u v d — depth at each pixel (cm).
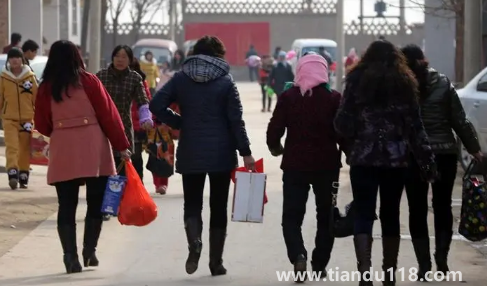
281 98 1497
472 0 3294
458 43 4606
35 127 1547
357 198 1389
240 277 1543
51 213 2142
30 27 5719
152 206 1547
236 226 1989
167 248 1778
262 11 11238
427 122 1497
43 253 1730
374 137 1357
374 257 1702
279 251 1755
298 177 1493
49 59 1522
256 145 3716
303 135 1485
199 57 1518
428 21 5656
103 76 1925
